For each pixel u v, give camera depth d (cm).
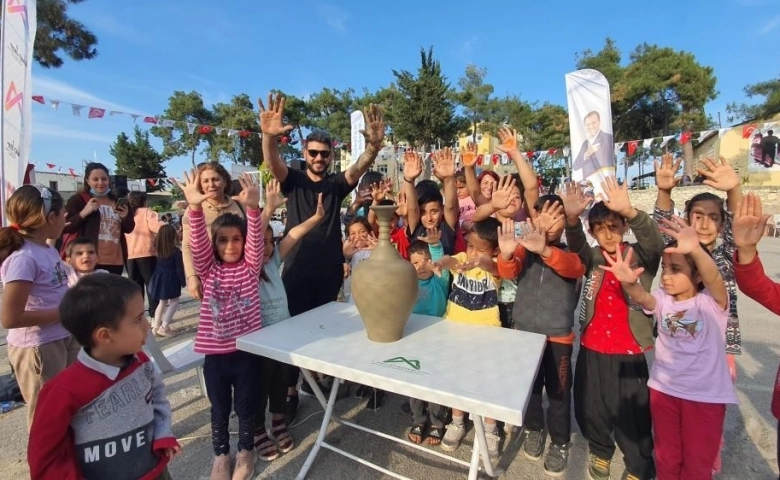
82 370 123
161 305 423
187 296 616
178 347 276
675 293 171
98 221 374
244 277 210
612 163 561
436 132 2550
